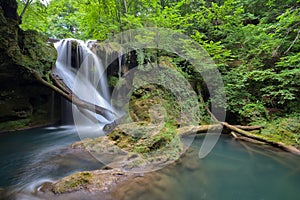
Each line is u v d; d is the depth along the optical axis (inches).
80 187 88.9
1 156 145.8
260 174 117.8
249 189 99.9
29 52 213.6
